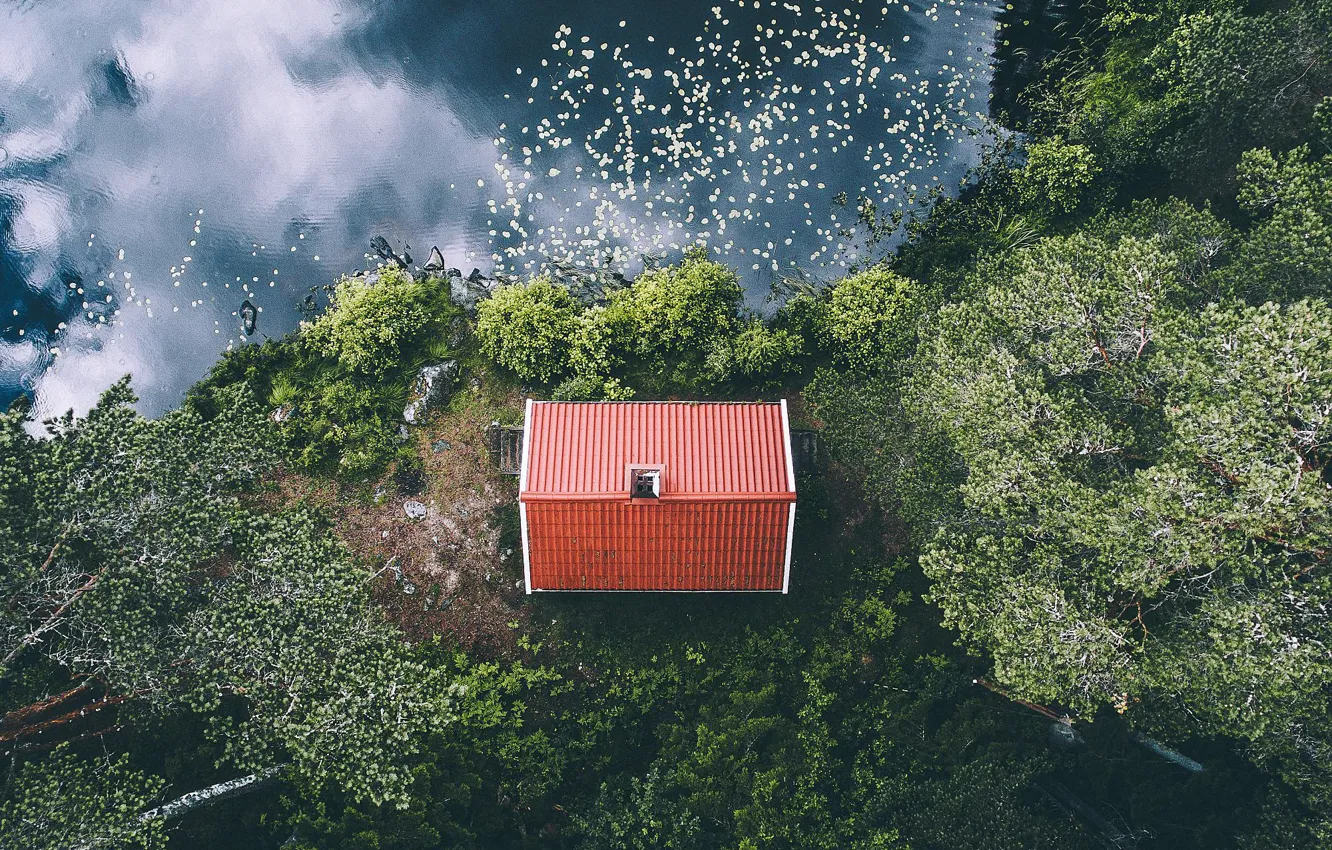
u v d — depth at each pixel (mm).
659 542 22188
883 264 25359
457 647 24016
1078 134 24531
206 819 19953
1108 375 17078
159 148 25406
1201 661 15227
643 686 23609
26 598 16922
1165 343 15922
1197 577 15422
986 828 18234
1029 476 16109
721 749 20984
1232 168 21922
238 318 25094
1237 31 19797
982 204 25641
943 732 21094
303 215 25531
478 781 21609
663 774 21719
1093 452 16625
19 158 25000
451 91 25984
